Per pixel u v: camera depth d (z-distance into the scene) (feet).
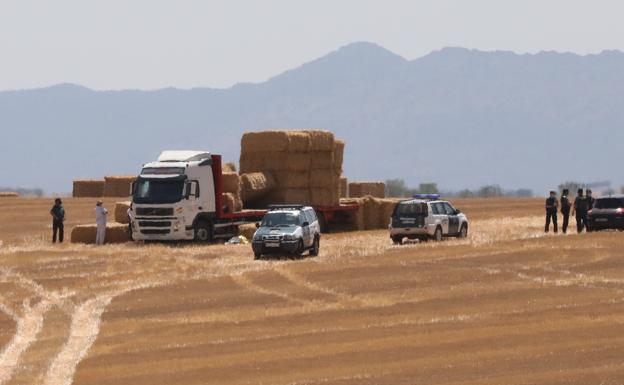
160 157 436.35
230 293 290.35
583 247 379.55
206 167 436.35
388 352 205.05
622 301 262.06
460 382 177.58
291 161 488.02
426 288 292.40
